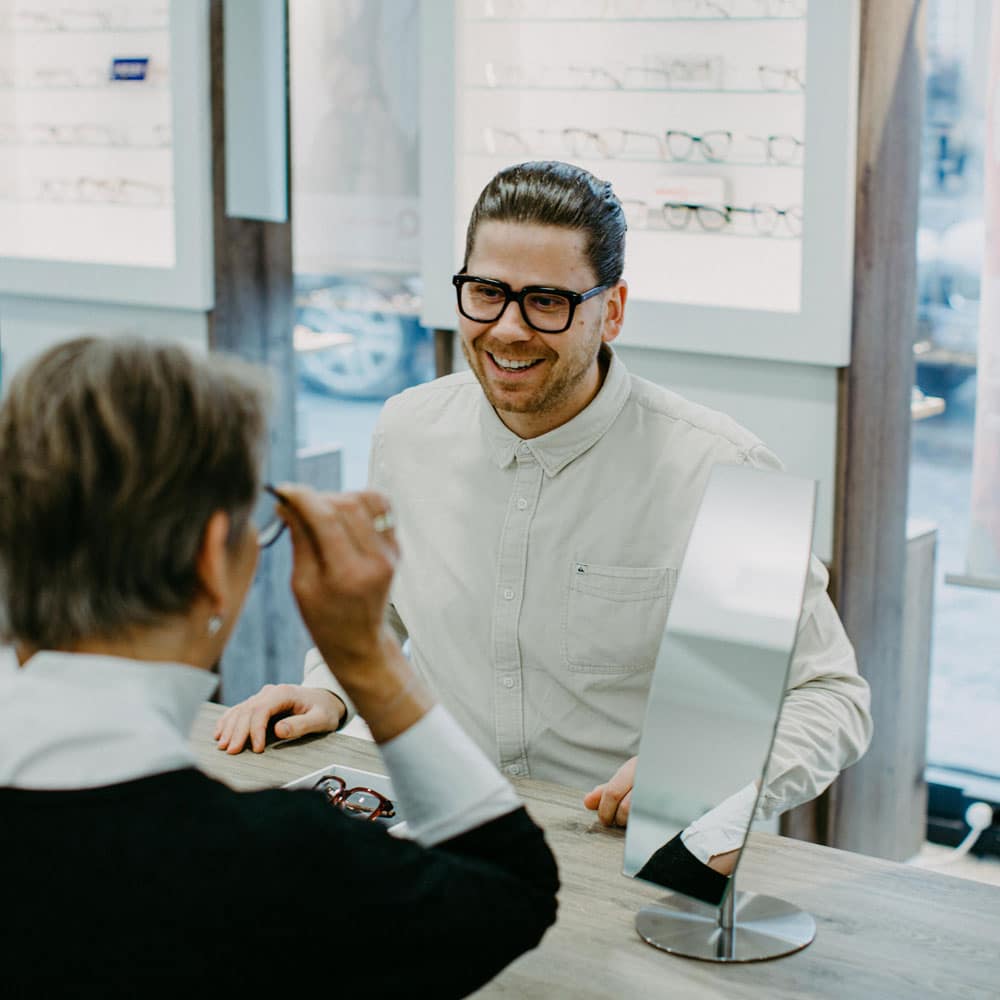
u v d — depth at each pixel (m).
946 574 3.06
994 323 2.92
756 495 1.32
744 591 1.29
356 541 0.98
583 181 1.72
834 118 2.78
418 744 1.01
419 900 0.90
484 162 3.24
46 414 0.86
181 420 0.87
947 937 1.38
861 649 3.04
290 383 3.98
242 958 0.84
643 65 3.05
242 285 3.77
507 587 1.91
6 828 0.84
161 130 3.80
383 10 3.88
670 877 1.30
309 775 1.70
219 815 0.86
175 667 0.90
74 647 0.89
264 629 3.98
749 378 3.01
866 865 1.54
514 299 1.70
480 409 1.93
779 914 1.41
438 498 1.98
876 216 2.85
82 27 3.88
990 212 2.88
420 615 1.99
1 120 4.05
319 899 0.86
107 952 0.82
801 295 2.87
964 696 3.89
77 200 3.96
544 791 1.72
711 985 1.29
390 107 3.93
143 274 3.74
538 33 3.15
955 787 3.65
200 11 3.54
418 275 4.06
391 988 0.90
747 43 2.93
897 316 3.00
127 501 0.85
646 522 1.86
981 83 3.20
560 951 1.35
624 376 1.88
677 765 1.30
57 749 0.85
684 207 3.06
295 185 4.08
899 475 3.09
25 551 0.87
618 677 1.88
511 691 1.92
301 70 3.99
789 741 1.63
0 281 3.99
